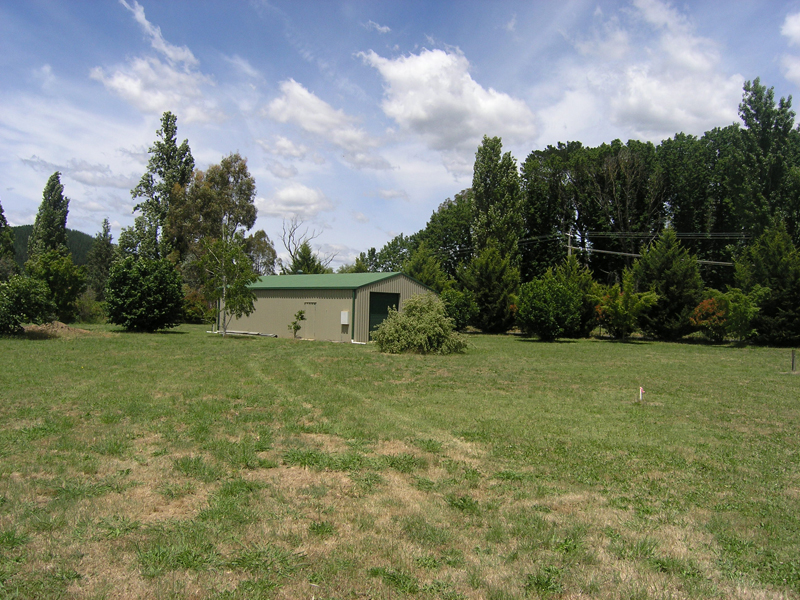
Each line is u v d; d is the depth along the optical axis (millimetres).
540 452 7422
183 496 5480
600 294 33344
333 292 28422
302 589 3805
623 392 12625
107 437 7414
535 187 49156
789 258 28516
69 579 3803
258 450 7102
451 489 5906
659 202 46906
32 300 22922
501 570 4141
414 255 47156
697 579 4059
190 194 52062
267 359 17531
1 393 10367
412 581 3922
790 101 37031
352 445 7477
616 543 4668
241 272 28609
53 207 56906
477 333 38969
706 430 8922
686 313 31094
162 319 31031
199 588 3752
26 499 5230
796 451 7688
